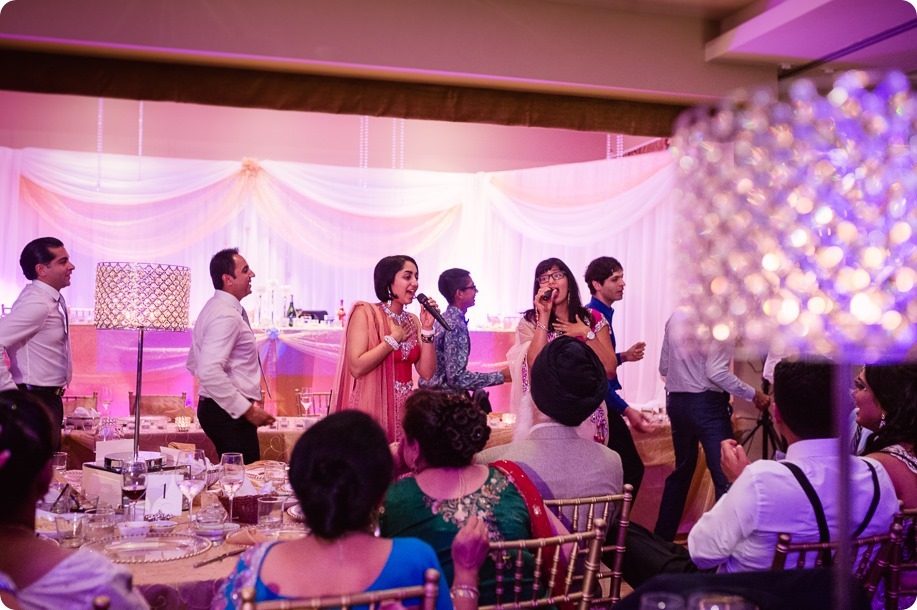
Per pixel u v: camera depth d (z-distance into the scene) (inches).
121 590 57.9
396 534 74.2
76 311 296.4
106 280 117.6
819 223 60.0
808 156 66.7
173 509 96.7
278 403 254.8
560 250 326.3
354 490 55.9
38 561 56.7
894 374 88.0
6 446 56.0
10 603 54.8
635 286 285.6
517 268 335.9
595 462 89.1
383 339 147.3
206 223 331.9
